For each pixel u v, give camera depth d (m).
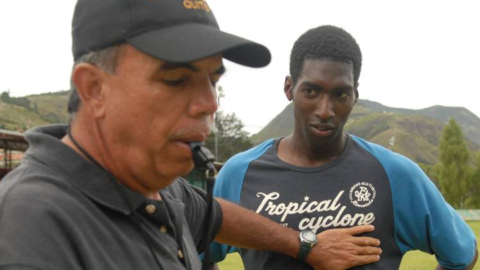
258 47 1.62
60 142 1.50
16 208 1.33
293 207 2.57
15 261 1.25
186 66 1.44
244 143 75.38
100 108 1.48
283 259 2.51
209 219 1.82
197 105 1.47
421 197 2.56
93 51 1.46
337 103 2.43
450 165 60.81
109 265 1.43
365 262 2.43
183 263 1.71
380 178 2.56
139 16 1.44
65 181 1.45
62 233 1.36
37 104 142.50
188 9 1.52
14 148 26.05
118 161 1.51
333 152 2.61
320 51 2.39
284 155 2.70
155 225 1.62
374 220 2.53
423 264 11.23
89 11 1.48
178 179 2.14
